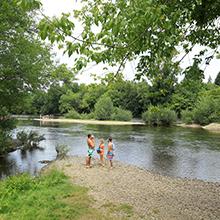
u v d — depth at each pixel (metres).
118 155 27.67
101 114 85.00
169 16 5.07
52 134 44.69
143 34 5.02
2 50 23.39
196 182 16.88
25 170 20.86
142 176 17.70
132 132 48.47
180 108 69.88
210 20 6.43
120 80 6.41
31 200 10.73
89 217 9.61
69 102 100.19
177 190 14.40
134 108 88.19
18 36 23.33
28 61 24.69
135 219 9.66
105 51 5.21
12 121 28.94
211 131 51.78
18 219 9.01
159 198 12.53
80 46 4.71
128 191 13.46
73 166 20.14
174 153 28.78
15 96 25.84
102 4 5.34
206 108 63.81
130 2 4.68
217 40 7.58
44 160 24.88
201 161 24.94
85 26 5.31
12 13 21.50
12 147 28.98
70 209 10.09
